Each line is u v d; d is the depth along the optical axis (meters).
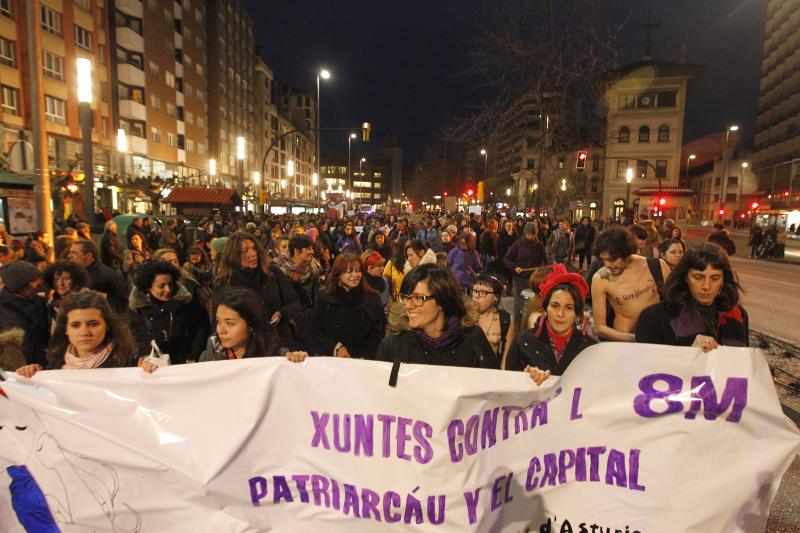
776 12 77.12
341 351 4.12
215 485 2.29
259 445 2.34
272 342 3.01
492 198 55.72
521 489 2.34
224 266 4.50
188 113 58.97
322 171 188.88
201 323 4.32
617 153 57.94
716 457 2.30
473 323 2.79
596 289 4.02
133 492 2.32
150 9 49.09
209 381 2.36
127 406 2.35
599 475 2.34
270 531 2.33
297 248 5.45
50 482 2.32
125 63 45.06
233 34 73.94
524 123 16.44
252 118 83.88
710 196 93.69
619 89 50.75
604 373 2.35
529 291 5.62
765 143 81.38
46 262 7.46
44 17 33.06
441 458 2.27
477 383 2.29
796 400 5.38
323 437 2.34
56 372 2.36
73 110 36.16
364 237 17.70
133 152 46.00
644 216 15.27
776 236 26.70
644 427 2.33
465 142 16.72
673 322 2.98
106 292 4.95
